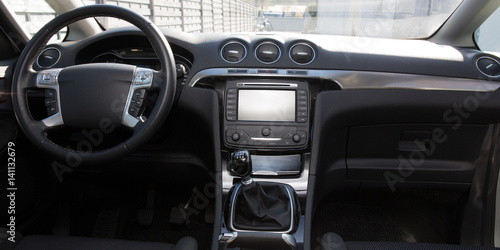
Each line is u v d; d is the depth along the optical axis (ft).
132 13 3.27
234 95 4.18
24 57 3.27
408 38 5.16
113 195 5.59
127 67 3.36
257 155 4.19
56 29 3.33
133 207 5.57
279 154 4.17
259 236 3.41
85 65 3.37
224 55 4.35
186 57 4.58
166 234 5.27
